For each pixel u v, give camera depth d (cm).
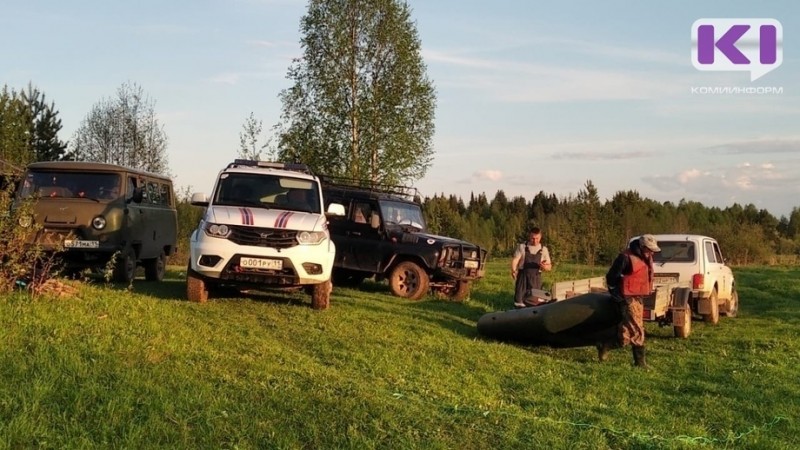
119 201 1443
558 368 1014
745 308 1961
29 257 1038
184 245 3141
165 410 616
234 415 628
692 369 1077
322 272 1215
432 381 861
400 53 3456
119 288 1342
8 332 798
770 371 1065
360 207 1744
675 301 1381
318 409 668
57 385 646
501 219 6519
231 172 1327
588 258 2905
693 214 5822
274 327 1068
